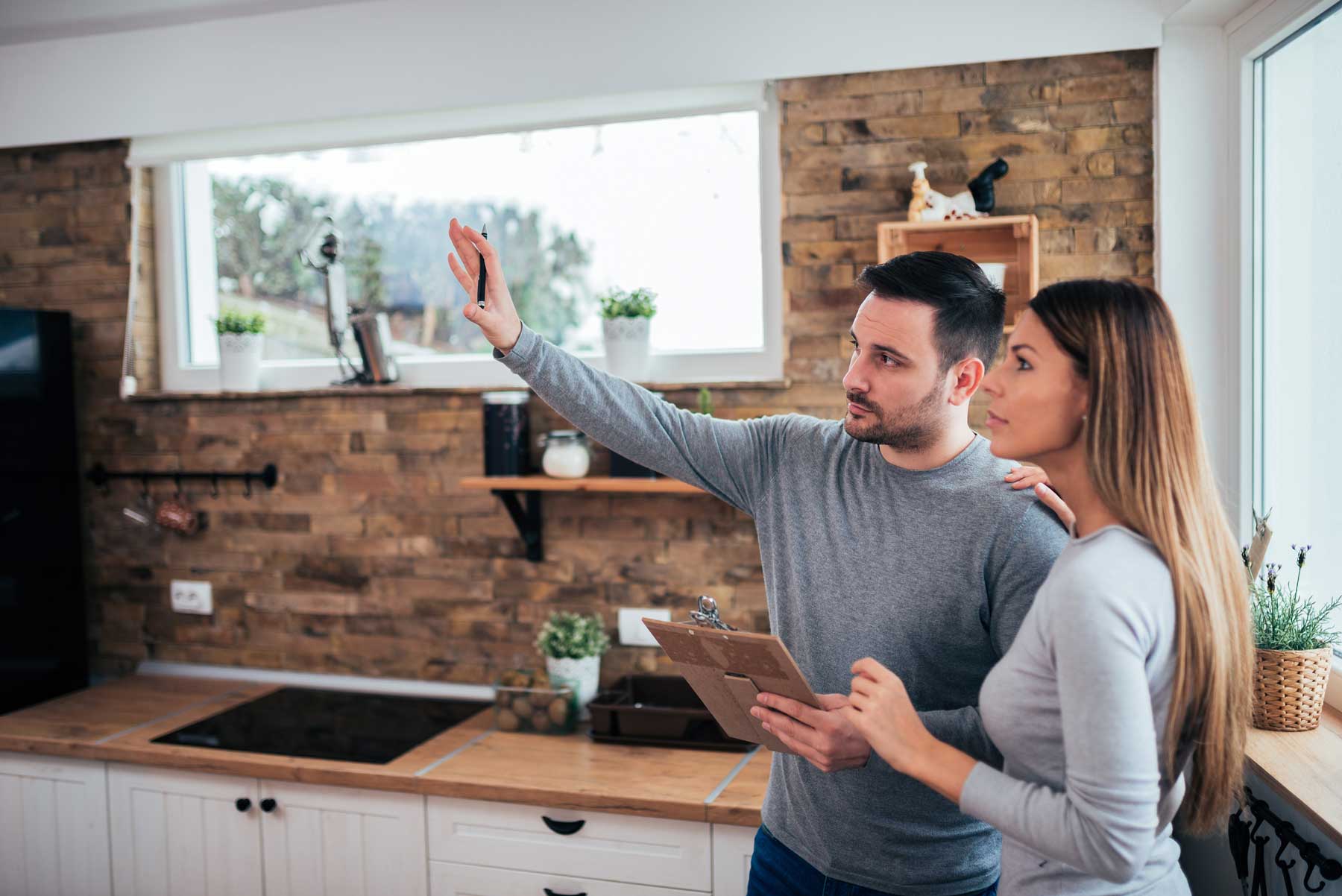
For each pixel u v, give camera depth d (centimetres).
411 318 305
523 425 269
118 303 309
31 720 270
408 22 274
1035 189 242
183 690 297
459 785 223
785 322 258
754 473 161
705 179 277
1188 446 107
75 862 258
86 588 319
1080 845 98
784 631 154
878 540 145
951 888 147
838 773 148
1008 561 136
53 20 295
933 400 137
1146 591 101
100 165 308
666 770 228
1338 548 182
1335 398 182
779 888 156
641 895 217
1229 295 226
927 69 246
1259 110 217
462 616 287
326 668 300
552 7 264
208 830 246
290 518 300
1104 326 108
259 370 307
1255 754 162
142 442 311
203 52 289
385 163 305
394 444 290
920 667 142
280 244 314
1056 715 107
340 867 237
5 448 286
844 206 253
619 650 273
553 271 293
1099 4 231
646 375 268
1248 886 175
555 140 290
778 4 251
